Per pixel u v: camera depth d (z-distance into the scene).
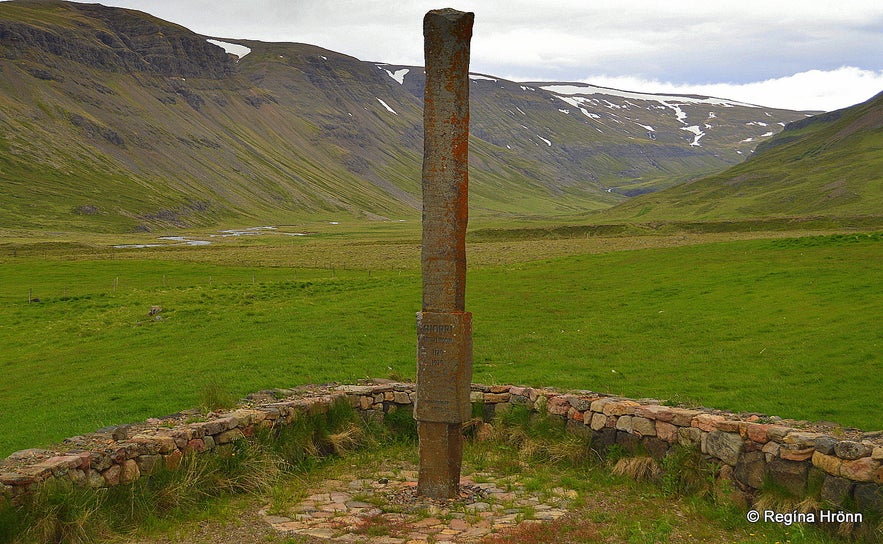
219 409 13.66
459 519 10.48
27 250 98.12
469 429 15.50
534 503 11.31
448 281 11.44
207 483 11.47
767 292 31.91
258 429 13.01
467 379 11.60
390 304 34.38
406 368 20.98
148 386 19.66
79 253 90.88
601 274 43.31
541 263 50.38
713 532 9.97
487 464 13.86
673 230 110.50
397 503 11.41
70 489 9.69
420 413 11.56
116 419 15.90
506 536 9.60
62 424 16.11
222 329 30.09
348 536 9.74
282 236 165.12
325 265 66.94
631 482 12.19
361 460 13.94
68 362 25.92
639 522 10.19
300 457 13.38
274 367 21.03
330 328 28.31
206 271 62.44
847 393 16.42
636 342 24.62
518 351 23.81
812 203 175.75
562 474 13.07
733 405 15.85
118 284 54.16
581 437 13.79
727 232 103.81
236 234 179.88
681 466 11.68
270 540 9.65
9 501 9.14
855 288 30.06
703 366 20.36
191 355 24.67
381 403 15.94
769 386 17.53
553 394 14.82
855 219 108.81
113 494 10.34
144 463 10.95
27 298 46.09
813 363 19.55
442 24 11.14
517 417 15.09
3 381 23.59
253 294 41.84
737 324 26.28
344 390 15.62
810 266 37.50
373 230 195.00
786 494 10.30
